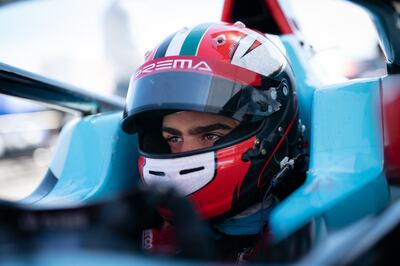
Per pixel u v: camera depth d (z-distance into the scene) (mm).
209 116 1511
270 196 1529
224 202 1442
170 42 1574
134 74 1607
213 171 1410
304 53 2025
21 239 693
